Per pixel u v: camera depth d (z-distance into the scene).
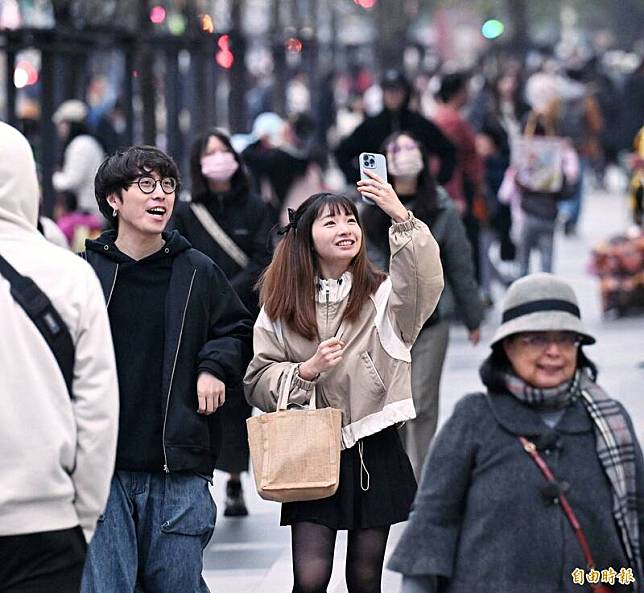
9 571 10.09
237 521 19.62
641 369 28.50
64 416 10.16
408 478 13.34
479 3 144.50
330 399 13.26
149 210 13.02
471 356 31.11
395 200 13.18
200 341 13.16
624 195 70.75
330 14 83.88
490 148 39.12
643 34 188.00
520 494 10.49
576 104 66.06
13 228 10.45
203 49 35.59
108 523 12.73
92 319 10.32
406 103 28.47
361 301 13.36
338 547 18.02
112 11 29.84
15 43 25.73
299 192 30.92
